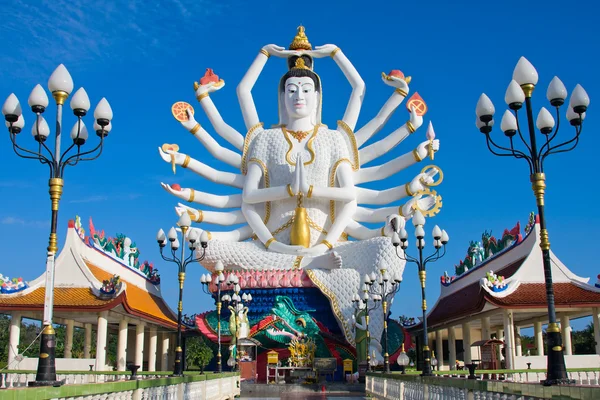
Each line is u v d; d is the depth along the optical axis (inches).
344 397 1066.7
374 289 1385.3
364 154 1625.2
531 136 516.4
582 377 1025.5
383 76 1653.5
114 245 1453.0
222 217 1600.6
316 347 1408.7
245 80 1720.0
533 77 523.2
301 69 1657.2
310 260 1457.9
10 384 968.9
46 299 466.6
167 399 601.0
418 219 847.1
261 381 1437.0
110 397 447.8
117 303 1136.2
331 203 1581.0
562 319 1317.7
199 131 1633.9
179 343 860.6
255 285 1445.6
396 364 1375.5
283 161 1578.5
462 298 1486.2
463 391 499.8
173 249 914.1
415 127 1592.0
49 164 506.0
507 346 1175.0
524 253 1279.5
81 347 2529.5
